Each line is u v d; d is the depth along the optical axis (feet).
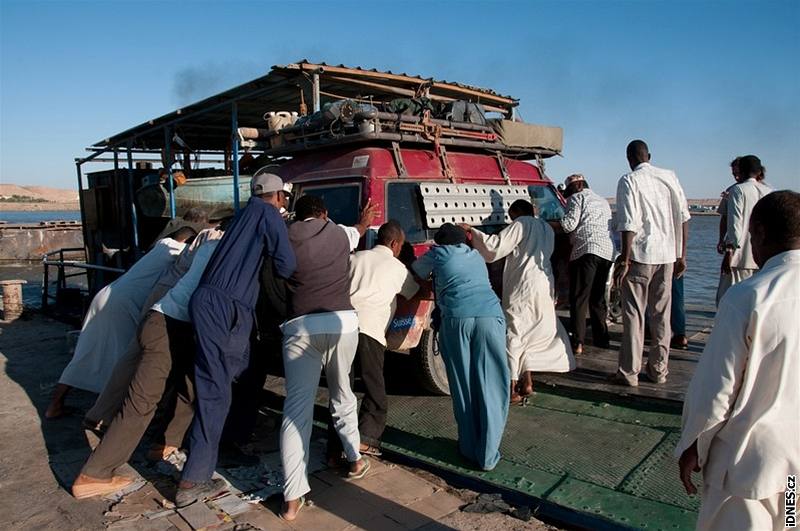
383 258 14.47
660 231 17.19
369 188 17.47
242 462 14.33
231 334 12.62
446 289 14.06
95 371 17.22
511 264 17.25
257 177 13.73
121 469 13.94
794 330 6.66
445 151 20.30
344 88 24.20
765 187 19.57
